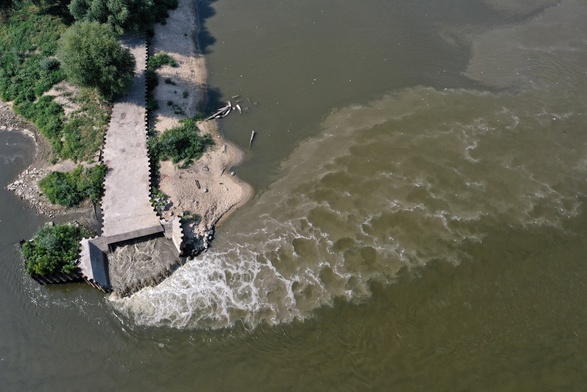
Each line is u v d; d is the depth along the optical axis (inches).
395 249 1717.5
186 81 2346.2
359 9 2837.1
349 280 1631.4
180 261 1676.9
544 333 1498.5
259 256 1700.3
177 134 2033.7
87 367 1457.9
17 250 1695.4
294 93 2324.1
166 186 1855.3
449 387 1389.0
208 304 1572.3
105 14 2373.3
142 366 1457.9
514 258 1686.8
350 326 1520.7
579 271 1646.2
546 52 2534.5
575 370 1416.1
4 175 1926.7
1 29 2472.9
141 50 2405.3
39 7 2539.4
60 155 1972.2
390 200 1871.3
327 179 1951.3
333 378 1414.9
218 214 1823.3
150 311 1557.6
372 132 2138.3
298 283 1625.2
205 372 1440.7
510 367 1424.7
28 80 2237.9
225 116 2198.6
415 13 2810.0
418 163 2001.7
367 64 2480.3
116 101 2150.6
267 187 1932.8
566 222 1791.3
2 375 1438.2
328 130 2156.7
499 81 2379.4
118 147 1964.8
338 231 1771.7
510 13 2810.0
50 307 1578.5
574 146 2060.8
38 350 1489.9
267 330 1518.2
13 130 2095.2
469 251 1708.9
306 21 2751.0
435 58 2518.5
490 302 1572.3
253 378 1423.5
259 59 2507.4
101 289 1593.3
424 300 1579.7
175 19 2706.7
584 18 2753.4
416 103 2269.9
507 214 1819.6
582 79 2365.9
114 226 1695.4
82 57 1953.7
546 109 2223.2
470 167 1983.3
